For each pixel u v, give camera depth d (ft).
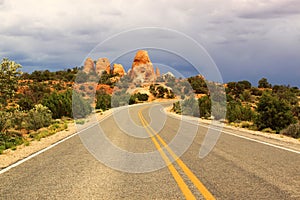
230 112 89.71
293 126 55.06
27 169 26.12
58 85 204.13
